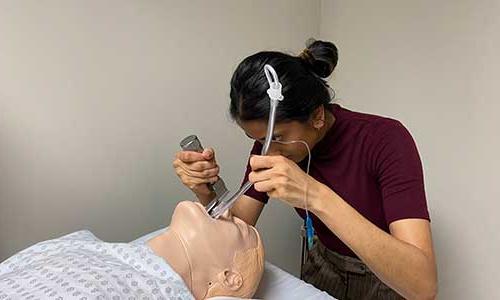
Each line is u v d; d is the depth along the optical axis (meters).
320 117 1.08
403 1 1.73
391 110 1.84
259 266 1.20
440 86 1.66
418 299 1.00
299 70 1.03
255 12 1.84
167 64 1.68
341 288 1.40
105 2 1.52
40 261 1.05
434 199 1.73
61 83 1.51
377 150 1.11
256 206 1.33
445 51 1.62
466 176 1.62
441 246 1.74
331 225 0.96
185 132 1.78
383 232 0.96
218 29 1.77
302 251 2.08
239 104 1.02
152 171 1.74
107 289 0.95
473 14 1.53
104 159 1.63
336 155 1.17
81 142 1.58
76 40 1.50
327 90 1.10
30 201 1.54
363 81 1.93
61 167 1.56
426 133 1.73
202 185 1.25
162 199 1.78
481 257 1.62
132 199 1.72
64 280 0.95
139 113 1.66
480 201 1.59
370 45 1.88
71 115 1.54
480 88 1.54
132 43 1.60
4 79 1.43
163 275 1.06
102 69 1.56
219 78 1.81
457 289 1.71
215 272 1.13
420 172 1.07
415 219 1.02
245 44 1.85
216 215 1.16
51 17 1.45
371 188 1.16
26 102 1.47
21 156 1.50
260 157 0.96
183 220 1.15
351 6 1.93
